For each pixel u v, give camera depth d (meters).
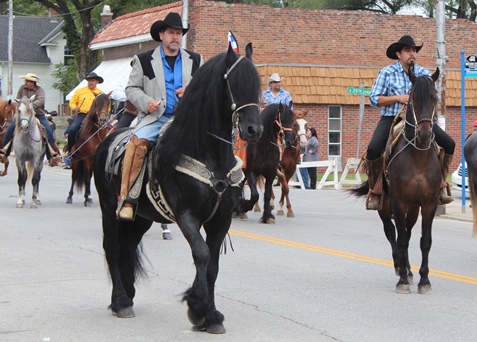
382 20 37.62
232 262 11.59
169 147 7.32
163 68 8.04
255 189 15.77
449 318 8.25
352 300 9.10
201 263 7.11
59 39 68.38
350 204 21.11
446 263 12.02
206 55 35.25
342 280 10.38
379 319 8.16
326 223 16.72
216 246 7.50
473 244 14.20
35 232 14.41
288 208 17.72
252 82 6.98
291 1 52.53
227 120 7.20
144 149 7.73
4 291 9.39
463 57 18.33
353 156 34.66
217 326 7.46
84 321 7.98
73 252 12.28
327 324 7.91
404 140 9.52
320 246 13.32
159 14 39.00
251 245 13.30
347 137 34.53
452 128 35.50
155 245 13.04
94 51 54.91
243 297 9.16
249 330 7.63
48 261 11.46
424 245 9.56
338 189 26.36
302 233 14.94
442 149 9.88
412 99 9.36
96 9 56.94
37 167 18.52
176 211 7.30
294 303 8.88
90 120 18.03
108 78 40.22
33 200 18.64
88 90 19.38
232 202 7.38
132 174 7.71
